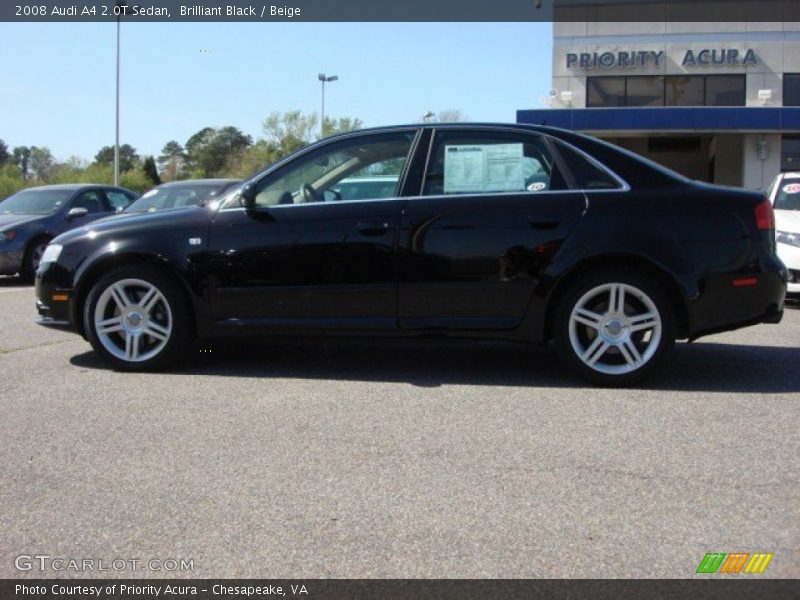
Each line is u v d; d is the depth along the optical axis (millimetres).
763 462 3727
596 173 5074
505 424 4297
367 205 5172
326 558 2861
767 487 3438
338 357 5992
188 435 4141
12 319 7891
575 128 26859
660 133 27203
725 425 4277
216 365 5723
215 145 81375
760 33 28172
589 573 2746
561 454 3840
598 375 5023
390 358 5961
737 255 4887
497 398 4820
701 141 30969
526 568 2781
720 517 3154
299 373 5477
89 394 4926
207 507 3275
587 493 3387
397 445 3975
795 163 27234
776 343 6555
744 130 26359
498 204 5051
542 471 3627
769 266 4945
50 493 3424
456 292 5062
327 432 4180
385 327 5164
